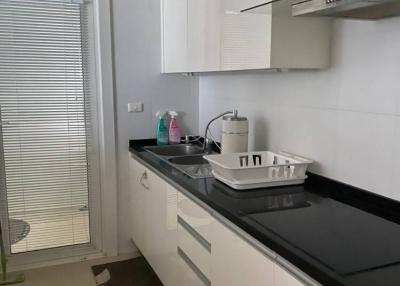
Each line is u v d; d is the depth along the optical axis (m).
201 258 1.80
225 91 2.70
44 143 2.82
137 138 2.99
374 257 1.11
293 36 1.69
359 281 0.98
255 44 1.74
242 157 2.10
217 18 2.04
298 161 1.90
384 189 1.55
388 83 1.50
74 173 2.94
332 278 1.00
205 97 3.01
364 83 1.61
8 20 2.62
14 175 2.78
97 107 2.91
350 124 1.69
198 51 2.28
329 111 1.79
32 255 2.92
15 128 2.73
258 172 1.81
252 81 2.38
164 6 2.84
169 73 2.94
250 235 1.37
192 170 2.18
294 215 1.47
